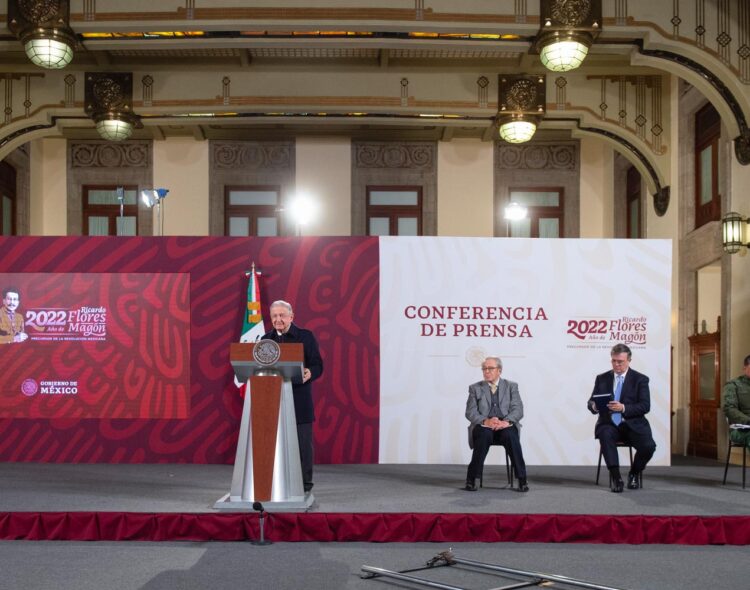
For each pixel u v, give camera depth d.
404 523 4.93
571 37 8.35
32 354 8.11
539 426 8.03
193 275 8.17
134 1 8.49
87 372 8.12
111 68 11.06
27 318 8.12
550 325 8.09
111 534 4.94
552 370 8.06
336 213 13.38
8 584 3.84
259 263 8.20
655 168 11.27
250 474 5.23
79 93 11.09
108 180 13.41
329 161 13.43
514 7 8.41
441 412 8.11
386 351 8.14
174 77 11.08
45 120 11.12
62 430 8.09
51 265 8.15
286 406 5.37
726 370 8.98
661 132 11.22
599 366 8.07
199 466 7.85
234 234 13.41
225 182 13.37
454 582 3.91
